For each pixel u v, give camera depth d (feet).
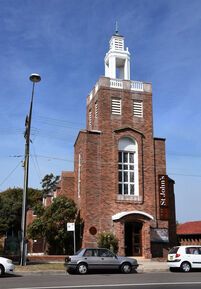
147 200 122.62
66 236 119.96
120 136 125.59
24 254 92.27
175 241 127.03
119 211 119.34
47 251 127.24
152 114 131.03
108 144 124.06
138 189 122.72
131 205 120.78
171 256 89.04
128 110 128.88
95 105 132.77
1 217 108.37
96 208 118.21
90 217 116.98
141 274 78.69
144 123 129.39
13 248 115.55
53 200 126.82
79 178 129.80
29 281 63.21
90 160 121.39
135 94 131.03
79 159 131.03
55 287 54.60
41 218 122.93
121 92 129.70
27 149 96.63
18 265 92.43
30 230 121.39
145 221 117.50
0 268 73.67
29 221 176.76
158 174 126.21
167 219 122.01
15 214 110.22
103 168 121.80
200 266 87.25
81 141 128.67
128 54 136.46
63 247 121.60
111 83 129.59
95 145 123.03
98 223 117.08
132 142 127.34
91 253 82.17
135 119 128.77
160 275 75.51
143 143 127.44
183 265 86.43
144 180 124.16
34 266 89.71
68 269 82.58
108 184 120.88
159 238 119.85
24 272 79.77
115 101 128.47
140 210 121.08
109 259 82.38
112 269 82.58
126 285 57.21
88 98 143.13
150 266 95.09
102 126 124.88
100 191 119.65
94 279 66.80
